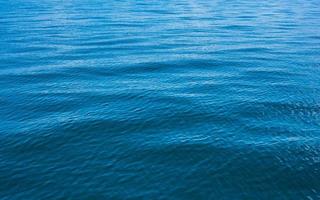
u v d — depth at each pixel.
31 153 17.97
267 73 32.16
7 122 21.55
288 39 49.47
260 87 28.12
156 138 19.44
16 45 44.03
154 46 43.69
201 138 19.44
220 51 41.22
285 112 23.28
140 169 16.56
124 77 30.78
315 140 19.42
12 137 19.50
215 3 103.69
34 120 21.81
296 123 21.67
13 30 54.88
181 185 15.43
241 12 82.06
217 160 17.27
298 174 16.28
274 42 47.12
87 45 44.12
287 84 28.98
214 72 32.41
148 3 100.69
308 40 48.81
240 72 32.44
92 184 15.44
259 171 16.47
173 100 24.92
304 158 17.55
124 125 20.98
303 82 29.59
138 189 15.12
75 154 17.86
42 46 43.44
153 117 22.06
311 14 79.38
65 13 76.69
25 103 24.64
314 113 23.22
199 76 31.08
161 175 16.11
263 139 19.44
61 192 14.93
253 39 49.19
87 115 22.42
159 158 17.45
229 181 15.75
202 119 21.95
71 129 20.44
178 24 62.75
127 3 99.94
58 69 33.09
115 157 17.58
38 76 30.91
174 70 32.94
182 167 16.72
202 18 71.25
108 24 61.62
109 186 15.32
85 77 30.75
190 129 20.59
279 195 14.88
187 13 78.81
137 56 38.19
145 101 24.81
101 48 42.31
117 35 51.16
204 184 15.51
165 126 20.97
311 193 15.03
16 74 31.52
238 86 28.30
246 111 23.23
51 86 28.28
